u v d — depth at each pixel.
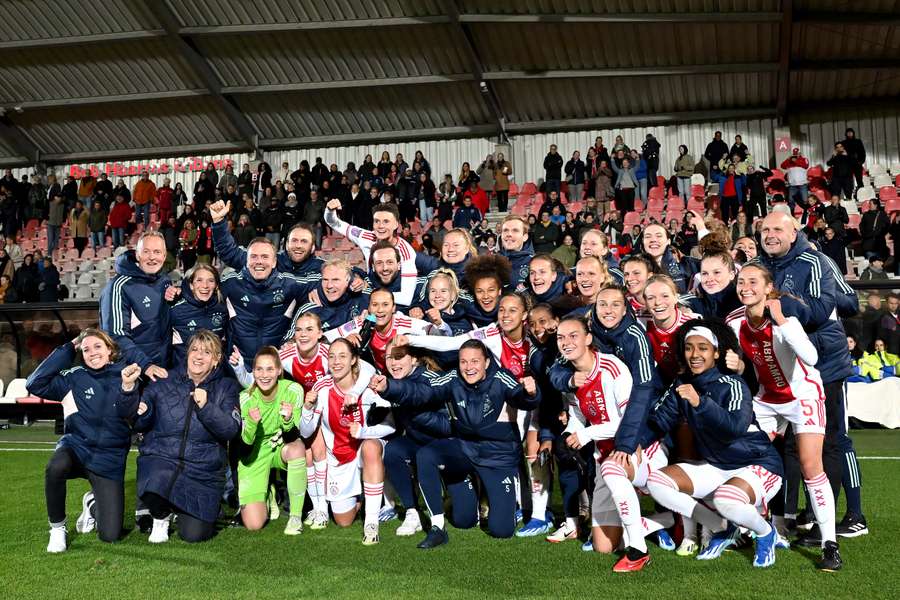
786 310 4.70
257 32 19.16
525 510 5.71
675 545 4.79
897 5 16.97
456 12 17.98
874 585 3.92
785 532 4.95
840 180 17.89
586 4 17.89
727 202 17.69
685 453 4.88
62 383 5.07
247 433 5.30
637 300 5.57
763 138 20.53
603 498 4.71
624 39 18.66
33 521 5.75
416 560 4.54
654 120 20.77
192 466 5.07
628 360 4.80
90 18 19.44
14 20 19.52
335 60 20.08
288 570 4.35
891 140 20.05
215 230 6.66
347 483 5.56
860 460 8.23
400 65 20.06
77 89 21.48
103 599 3.87
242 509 5.48
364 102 21.34
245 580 4.16
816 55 18.70
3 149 23.64
